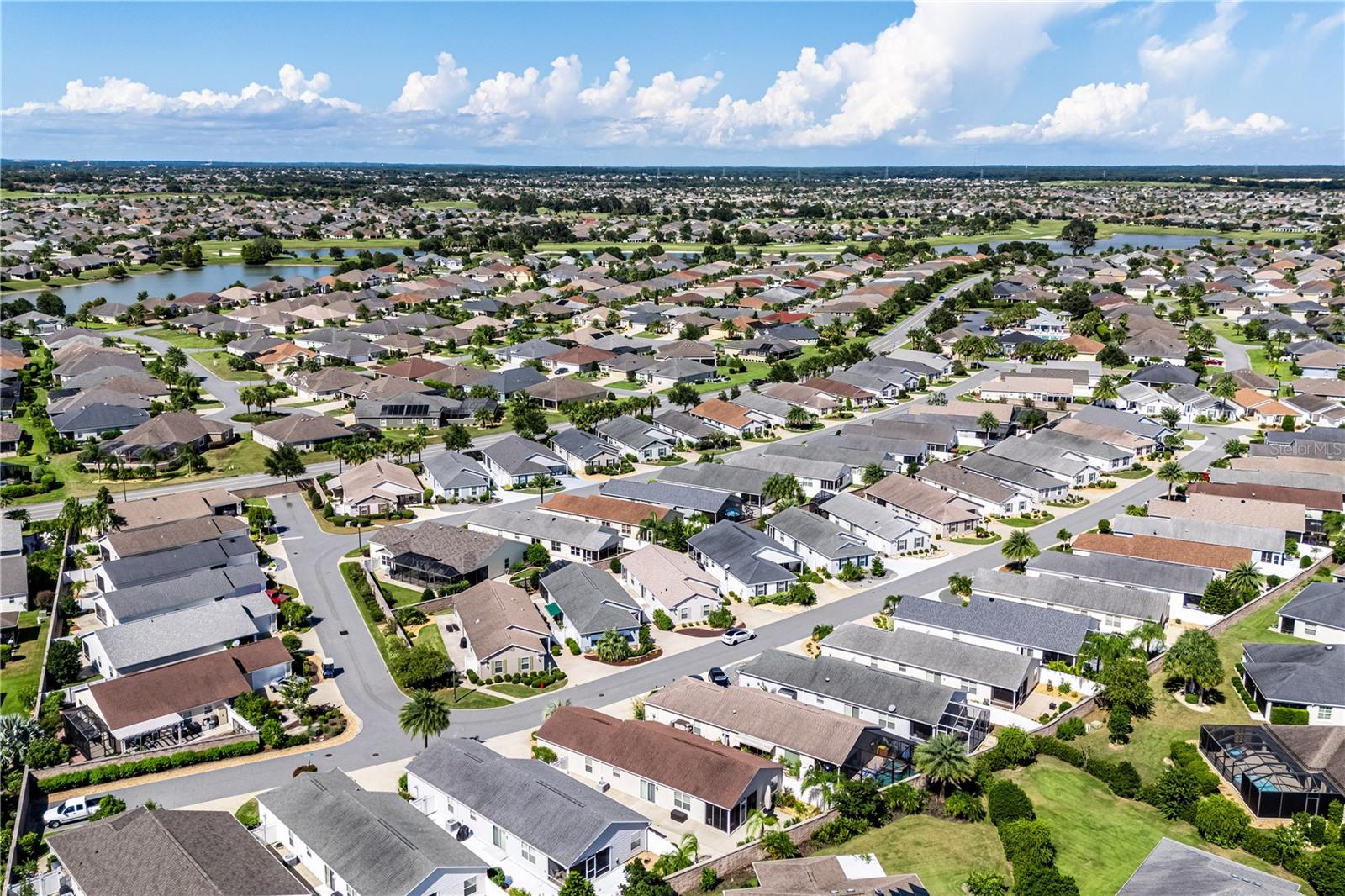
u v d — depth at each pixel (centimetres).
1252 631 11900
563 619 12169
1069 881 7144
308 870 7750
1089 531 15025
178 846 7300
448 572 13175
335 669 11062
